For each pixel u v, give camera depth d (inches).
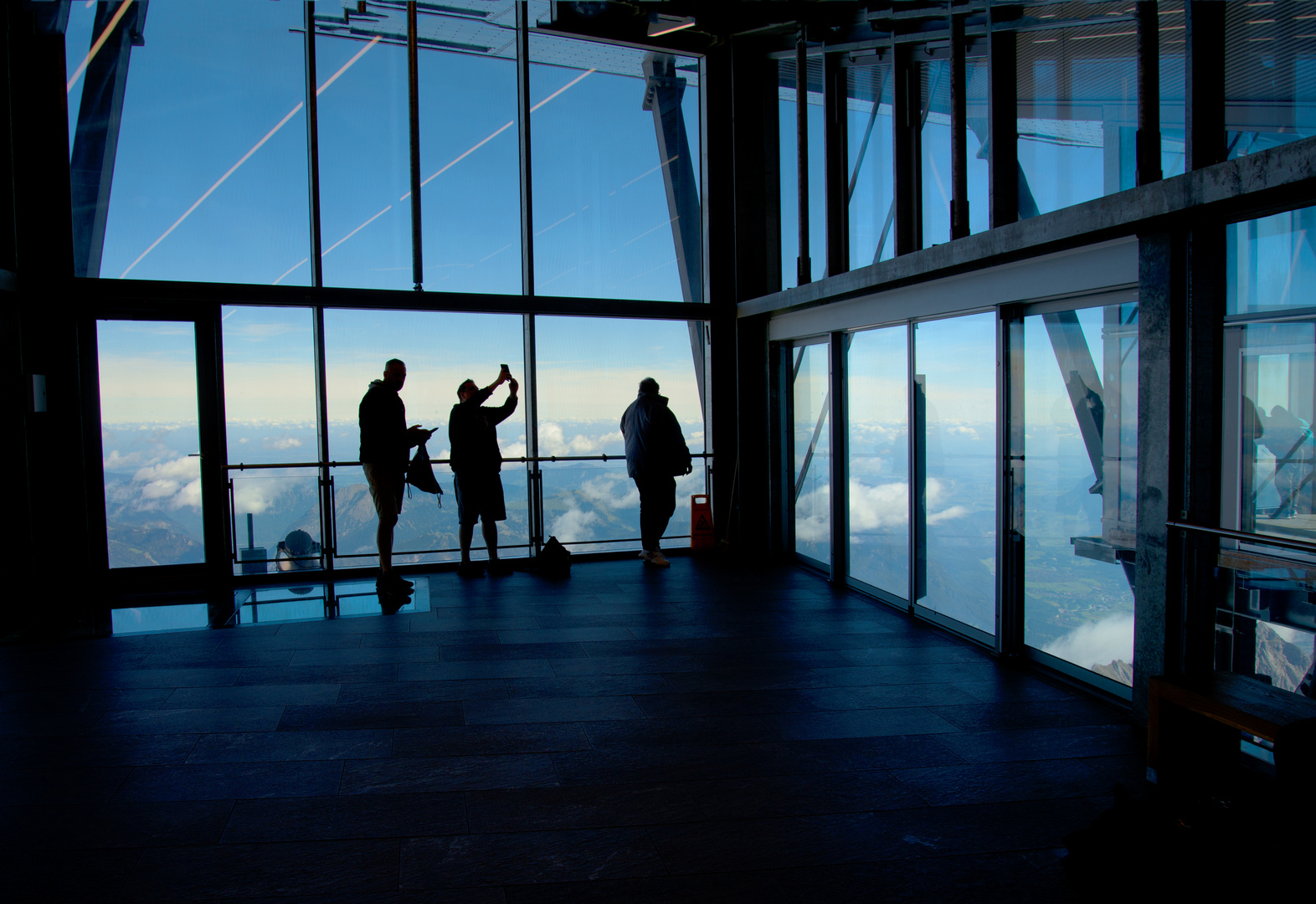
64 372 262.1
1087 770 136.2
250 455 283.0
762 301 302.8
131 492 272.7
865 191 262.4
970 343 212.1
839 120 272.4
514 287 312.2
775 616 237.8
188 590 271.4
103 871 102.6
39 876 101.2
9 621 231.1
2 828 113.6
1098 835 105.6
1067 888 101.8
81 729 149.9
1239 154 138.2
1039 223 166.2
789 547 323.6
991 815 120.8
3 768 132.9
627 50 319.9
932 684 179.5
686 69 327.9
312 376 288.5
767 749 144.0
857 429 271.7
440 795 125.3
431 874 103.3
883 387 254.7
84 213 265.9
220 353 278.7
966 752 143.4
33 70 255.9
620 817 119.0
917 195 238.2
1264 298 132.3
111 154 267.6
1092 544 175.6
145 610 243.4
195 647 204.1
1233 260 137.4
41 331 259.4
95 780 128.8
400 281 299.3
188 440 277.6
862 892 100.7
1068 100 180.5
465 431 287.0
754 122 323.3
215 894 98.0
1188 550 144.1
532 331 312.7
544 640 211.5
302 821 116.5
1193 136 141.7
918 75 235.9
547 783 129.7
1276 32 131.8
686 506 335.0
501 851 109.1
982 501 209.0
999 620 198.1
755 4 304.8
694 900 98.6
